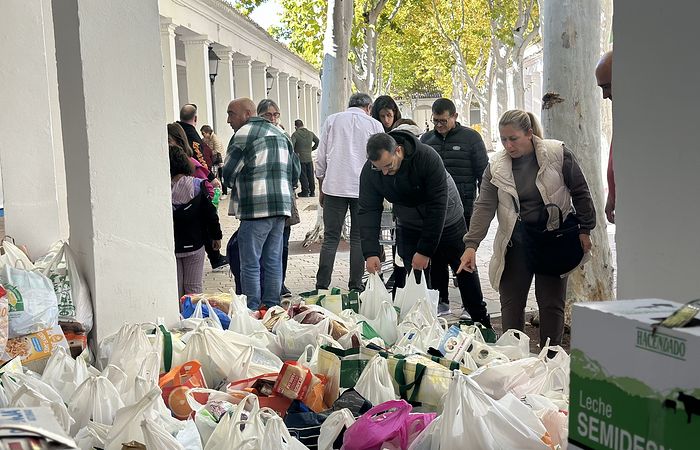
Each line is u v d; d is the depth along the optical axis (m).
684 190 2.69
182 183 7.09
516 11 28.94
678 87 2.67
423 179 5.98
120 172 5.15
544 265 5.21
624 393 1.47
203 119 23.84
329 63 13.16
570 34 7.36
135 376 3.97
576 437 1.57
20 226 8.02
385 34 42.12
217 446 3.17
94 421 3.57
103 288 5.15
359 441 3.11
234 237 7.97
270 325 4.99
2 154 7.95
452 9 39.91
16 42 7.86
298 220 9.02
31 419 1.43
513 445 2.91
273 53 36.38
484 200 5.51
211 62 19.55
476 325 4.71
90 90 5.03
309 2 23.55
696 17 2.58
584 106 7.41
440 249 6.69
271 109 8.05
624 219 2.94
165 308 5.31
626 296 2.96
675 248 2.74
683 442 1.37
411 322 4.87
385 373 3.75
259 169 7.47
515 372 3.66
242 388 3.98
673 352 1.38
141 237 5.22
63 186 9.68
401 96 79.44
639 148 2.85
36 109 7.97
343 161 8.66
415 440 3.08
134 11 5.09
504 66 34.06
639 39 2.80
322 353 4.09
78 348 5.00
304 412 3.63
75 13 4.99
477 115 92.06
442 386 3.70
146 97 5.17
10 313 4.68
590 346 1.54
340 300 5.39
